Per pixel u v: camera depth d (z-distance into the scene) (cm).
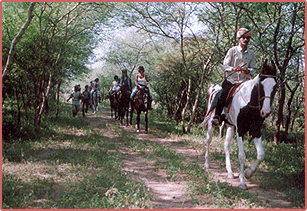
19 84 1106
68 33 1292
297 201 495
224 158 795
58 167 673
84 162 712
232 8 1004
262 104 507
